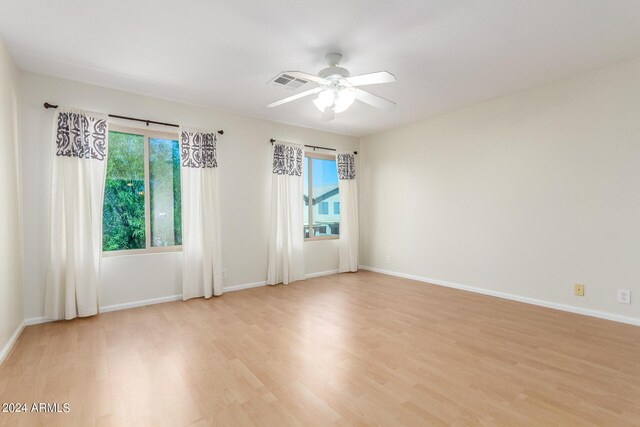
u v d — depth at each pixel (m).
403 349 2.55
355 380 2.09
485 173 4.11
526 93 3.69
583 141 3.27
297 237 5.09
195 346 2.63
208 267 4.10
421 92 3.76
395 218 5.37
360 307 3.67
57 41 2.61
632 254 3.00
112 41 2.61
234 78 3.35
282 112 4.50
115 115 3.58
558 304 3.49
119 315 3.41
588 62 3.03
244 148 4.59
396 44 2.67
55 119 3.19
